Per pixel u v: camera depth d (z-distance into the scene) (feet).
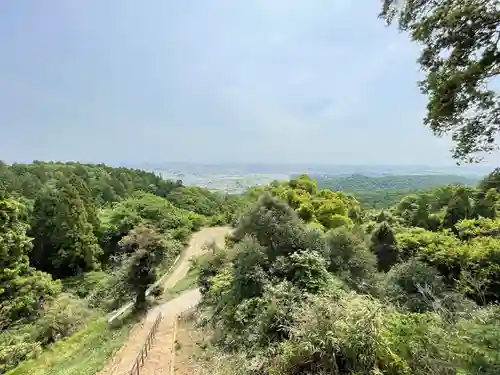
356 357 12.49
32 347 38.58
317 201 65.92
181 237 114.73
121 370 21.57
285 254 26.89
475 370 10.70
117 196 176.24
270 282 22.67
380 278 30.17
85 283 82.53
